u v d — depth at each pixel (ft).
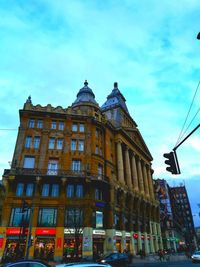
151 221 175.94
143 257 120.47
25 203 72.13
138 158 187.32
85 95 160.35
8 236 95.30
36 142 119.24
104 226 115.14
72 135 126.41
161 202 259.60
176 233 261.85
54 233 99.04
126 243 126.82
